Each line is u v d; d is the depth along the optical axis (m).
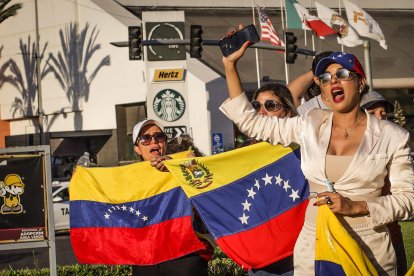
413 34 47.12
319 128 4.60
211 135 35.53
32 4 44.34
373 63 43.53
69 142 43.91
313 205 4.50
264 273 6.02
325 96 4.55
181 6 46.81
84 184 7.11
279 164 5.98
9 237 8.16
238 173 5.99
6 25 45.62
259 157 6.00
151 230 6.83
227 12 46.91
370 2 50.16
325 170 4.50
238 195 5.97
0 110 46.28
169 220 6.78
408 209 4.34
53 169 36.91
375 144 4.42
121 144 40.97
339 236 4.31
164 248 6.74
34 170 8.21
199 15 46.34
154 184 6.87
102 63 41.41
